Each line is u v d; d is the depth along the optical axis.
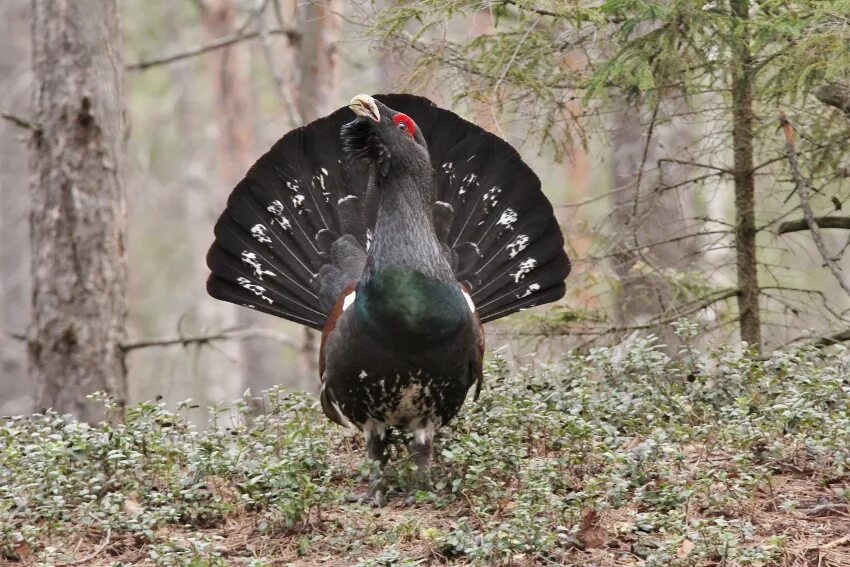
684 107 15.86
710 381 12.35
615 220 17.25
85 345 17.94
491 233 12.46
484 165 12.45
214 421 11.58
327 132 12.48
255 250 12.48
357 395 10.55
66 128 17.81
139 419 11.04
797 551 9.10
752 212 14.35
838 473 10.32
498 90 13.25
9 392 34.09
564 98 14.51
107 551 9.44
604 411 11.62
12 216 34.31
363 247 12.35
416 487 10.59
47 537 9.59
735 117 13.98
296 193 12.49
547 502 9.43
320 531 9.71
